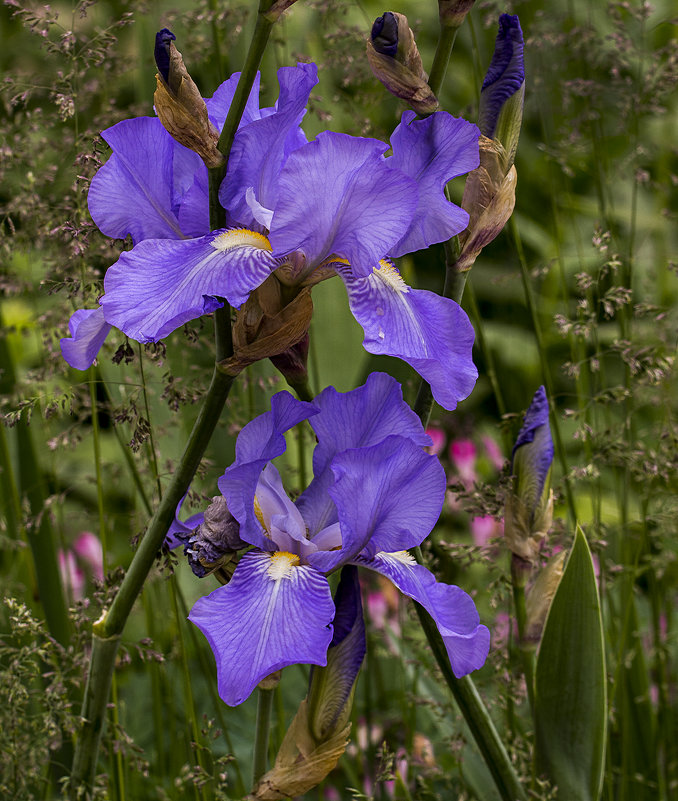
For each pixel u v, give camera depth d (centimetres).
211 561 102
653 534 124
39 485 119
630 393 119
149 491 121
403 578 103
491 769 109
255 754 105
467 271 105
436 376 100
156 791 122
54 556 118
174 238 103
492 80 104
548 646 109
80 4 109
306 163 98
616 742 126
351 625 102
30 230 115
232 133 99
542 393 111
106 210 103
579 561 108
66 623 118
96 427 113
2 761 110
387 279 102
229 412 122
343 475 100
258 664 97
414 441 102
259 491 103
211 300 98
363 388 103
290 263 100
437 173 101
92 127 115
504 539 114
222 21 118
